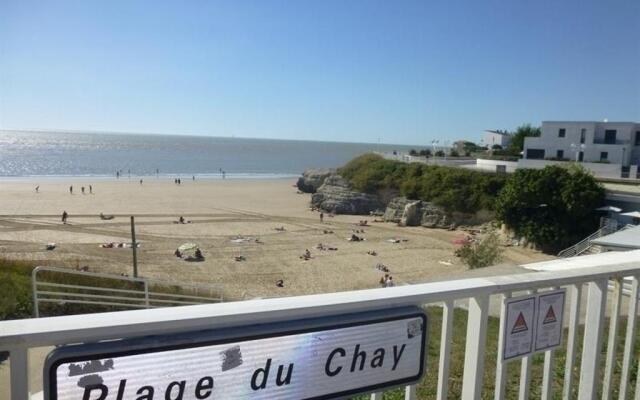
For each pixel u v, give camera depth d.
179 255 37.19
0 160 136.38
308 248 43.25
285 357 1.66
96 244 39.62
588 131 65.31
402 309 1.92
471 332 2.24
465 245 38.00
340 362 1.78
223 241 44.00
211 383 1.53
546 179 45.19
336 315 1.77
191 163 153.00
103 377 1.38
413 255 42.50
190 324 1.48
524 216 46.59
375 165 72.00
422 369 1.99
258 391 1.62
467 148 106.12
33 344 1.29
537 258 41.41
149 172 119.31
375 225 58.38
